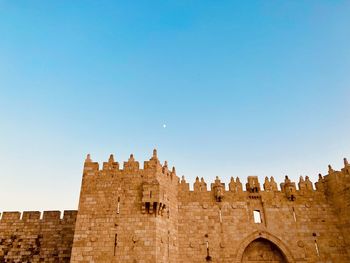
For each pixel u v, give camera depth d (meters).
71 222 42.84
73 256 32.75
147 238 33.28
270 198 42.12
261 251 39.88
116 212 34.91
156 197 34.91
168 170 40.75
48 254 41.03
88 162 38.25
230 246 38.75
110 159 38.31
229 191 42.53
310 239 39.53
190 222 40.09
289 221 40.62
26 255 41.06
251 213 41.06
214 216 40.59
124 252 32.69
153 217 34.38
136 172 37.38
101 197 35.91
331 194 42.31
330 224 40.56
